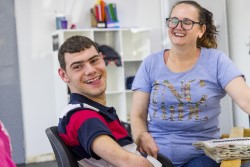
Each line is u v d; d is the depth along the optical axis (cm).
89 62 151
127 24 554
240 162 154
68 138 143
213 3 521
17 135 506
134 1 557
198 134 198
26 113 509
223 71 193
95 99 156
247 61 512
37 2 511
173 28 196
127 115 536
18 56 504
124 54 557
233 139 172
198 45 210
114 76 539
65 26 501
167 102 198
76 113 141
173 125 198
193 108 195
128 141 157
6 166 116
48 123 520
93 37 507
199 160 191
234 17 528
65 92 476
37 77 514
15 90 504
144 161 133
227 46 528
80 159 146
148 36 539
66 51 150
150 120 210
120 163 131
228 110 525
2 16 495
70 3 523
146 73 210
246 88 185
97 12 511
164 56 208
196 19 196
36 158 513
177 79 199
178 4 201
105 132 134
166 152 198
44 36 515
